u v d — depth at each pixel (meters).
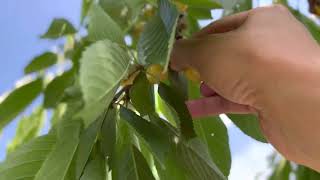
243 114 0.53
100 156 0.42
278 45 0.42
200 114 0.51
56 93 0.56
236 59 0.42
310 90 0.41
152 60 0.38
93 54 0.31
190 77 0.46
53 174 0.39
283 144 0.44
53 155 0.39
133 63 0.42
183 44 0.44
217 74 0.43
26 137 0.71
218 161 0.55
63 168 0.39
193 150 0.46
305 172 0.66
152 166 0.52
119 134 0.45
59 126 0.39
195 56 0.44
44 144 0.42
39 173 0.39
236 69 0.43
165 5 0.38
